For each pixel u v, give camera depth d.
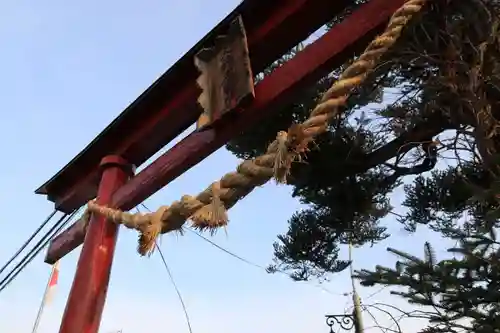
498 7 3.12
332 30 3.09
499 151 3.20
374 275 3.59
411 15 2.24
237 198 2.22
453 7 3.10
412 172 4.84
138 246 2.51
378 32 2.86
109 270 4.16
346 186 5.22
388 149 4.68
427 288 3.43
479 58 3.09
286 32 3.56
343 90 2.08
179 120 4.38
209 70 3.65
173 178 3.97
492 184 3.06
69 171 5.17
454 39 3.19
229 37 3.57
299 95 3.33
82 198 5.21
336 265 6.33
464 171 3.90
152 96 4.42
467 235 3.68
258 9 3.61
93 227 4.27
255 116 3.34
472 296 3.29
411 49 3.46
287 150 2.00
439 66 3.44
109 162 4.65
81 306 3.92
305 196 5.40
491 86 3.26
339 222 5.73
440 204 5.15
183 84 4.25
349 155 4.75
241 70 3.35
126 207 4.29
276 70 3.32
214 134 3.57
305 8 3.39
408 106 4.36
